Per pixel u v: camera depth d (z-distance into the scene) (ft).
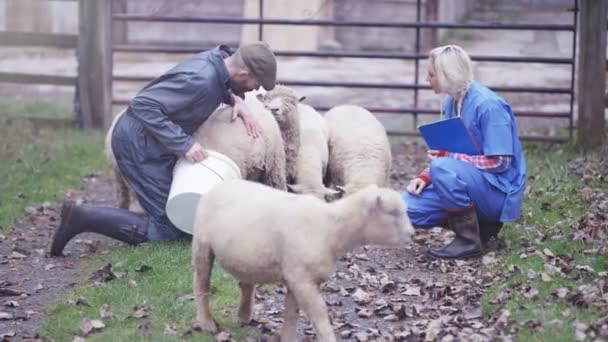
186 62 22.88
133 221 23.17
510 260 21.34
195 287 17.28
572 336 16.42
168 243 23.06
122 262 21.72
